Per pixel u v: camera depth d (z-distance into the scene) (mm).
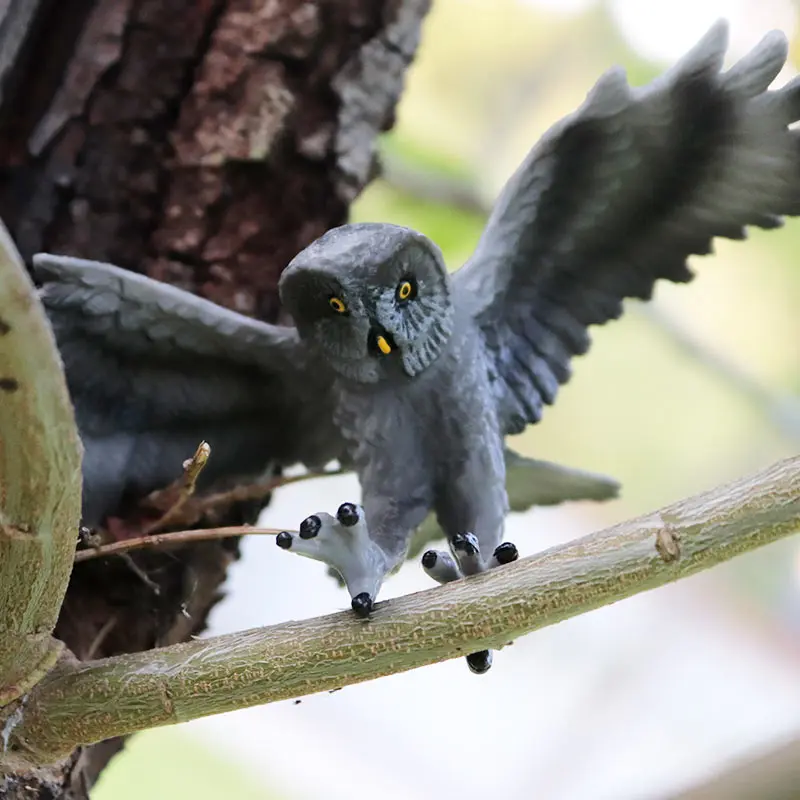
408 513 815
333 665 794
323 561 796
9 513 785
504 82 1256
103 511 831
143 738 1417
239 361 822
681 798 833
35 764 810
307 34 856
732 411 1425
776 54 808
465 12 1224
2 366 774
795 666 1617
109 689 801
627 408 1454
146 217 855
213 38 855
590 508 1539
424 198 1119
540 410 829
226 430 832
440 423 814
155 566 844
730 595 1647
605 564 790
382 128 872
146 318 815
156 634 846
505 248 819
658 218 824
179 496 827
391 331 805
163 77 854
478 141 1255
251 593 1299
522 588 792
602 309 830
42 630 798
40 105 852
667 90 809
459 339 814
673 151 816
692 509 790
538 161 815
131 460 830
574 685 1634
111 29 852
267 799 1449
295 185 859
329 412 823
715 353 1287
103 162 853
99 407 825
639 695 1607
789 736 830
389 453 815
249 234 856
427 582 1378
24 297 771
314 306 806
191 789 1413
